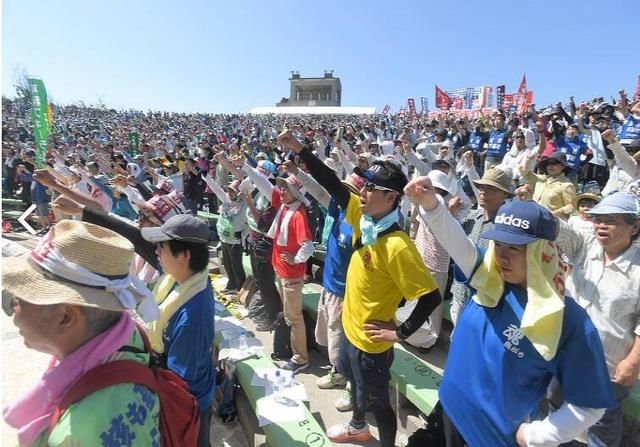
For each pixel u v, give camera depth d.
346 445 3.45
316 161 3.26
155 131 37.44
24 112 38.09
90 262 1.32
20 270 1.33
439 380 3.77
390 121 33.28
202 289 2.39
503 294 1.90
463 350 2.00
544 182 5.71
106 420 1.24
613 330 2.61
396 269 2.58
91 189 8.43
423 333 4.58
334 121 41.22
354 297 2.85
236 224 6.66
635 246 2.63
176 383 1.61
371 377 2.84
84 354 1.33
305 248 4.32
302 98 74.19
